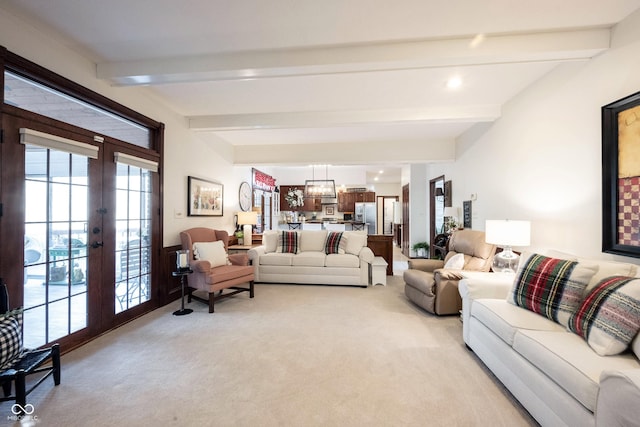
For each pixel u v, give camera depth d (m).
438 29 2.13
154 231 3.43
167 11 1.94
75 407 1.68
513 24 2.07
